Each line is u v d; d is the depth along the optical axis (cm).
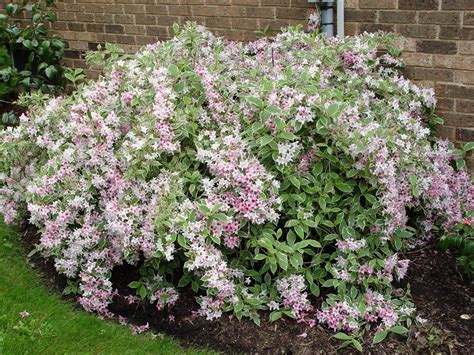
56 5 618
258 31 466
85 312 335
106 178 333
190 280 332
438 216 386
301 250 310
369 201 327
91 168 344
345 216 334
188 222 302
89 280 330
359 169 320
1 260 381
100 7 585
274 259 304
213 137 326
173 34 542
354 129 321
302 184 322
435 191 368
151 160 319
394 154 336
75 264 335
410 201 369
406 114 367
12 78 589
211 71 362
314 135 334
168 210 303
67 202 335
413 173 351
